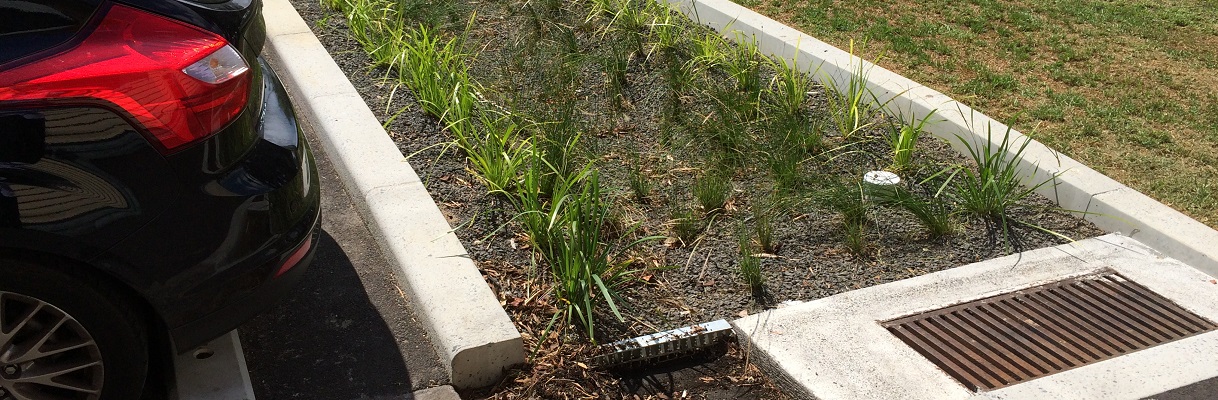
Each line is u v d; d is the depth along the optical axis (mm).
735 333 3672
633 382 3426
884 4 7629
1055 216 4609
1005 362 3484
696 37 6527
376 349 3486
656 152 5098
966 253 4270
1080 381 3363
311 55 5812
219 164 2789
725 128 5207
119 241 2658
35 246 2566
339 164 4719
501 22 6781
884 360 3465
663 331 3623
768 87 5906
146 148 2650
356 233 4266
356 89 5539
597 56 6211
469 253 3992
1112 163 4992
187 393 3076
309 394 3230
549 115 5297
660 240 4266
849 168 4977
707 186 4613
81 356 2811
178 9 2785
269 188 2914
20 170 2523
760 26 6805
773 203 4578
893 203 4602
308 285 3844
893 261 4184
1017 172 4969
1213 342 3598
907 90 5633
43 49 2576
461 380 3320
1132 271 4117
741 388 3443
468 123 4930
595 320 3676
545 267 3949
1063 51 6641
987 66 6375
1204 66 6418
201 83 2727
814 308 3793
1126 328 3703
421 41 6156
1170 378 3391
